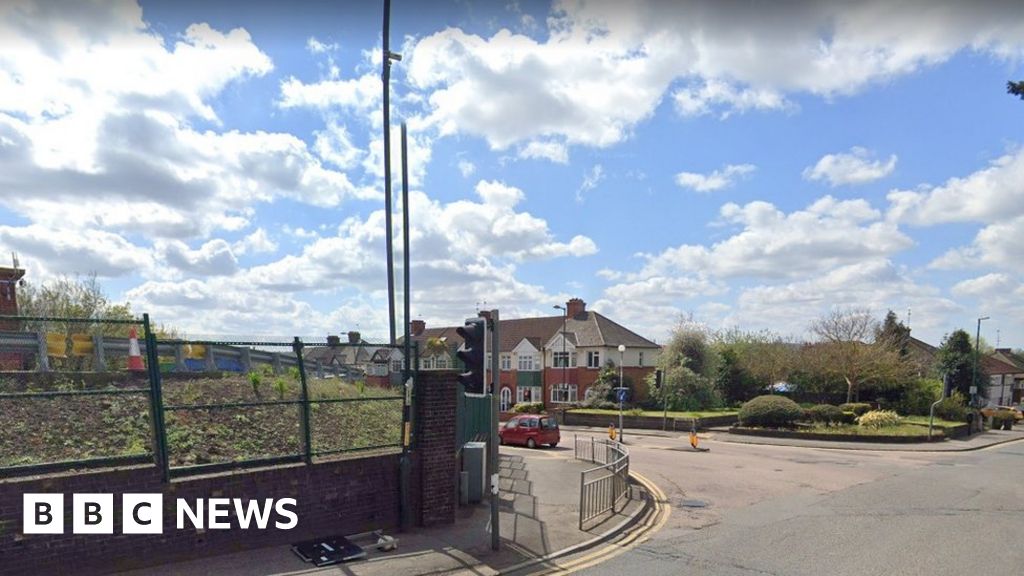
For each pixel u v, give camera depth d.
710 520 10.67
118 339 12.30
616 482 11.25
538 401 50.38
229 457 8.38
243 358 12.53
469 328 8.64
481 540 8.50
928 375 51.06
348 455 8.66
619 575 7.38
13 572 5.93
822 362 40.50
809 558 8.17
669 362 42.06
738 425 30.42
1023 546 8.83
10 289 18.70
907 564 7.93
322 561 7.09
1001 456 22.53
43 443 7.75
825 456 21.50
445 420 9.22
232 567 6.82
